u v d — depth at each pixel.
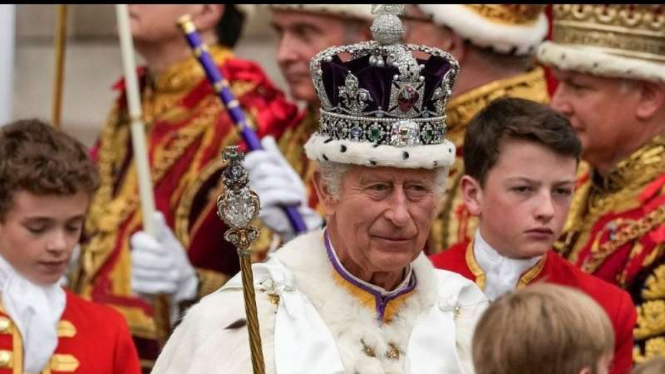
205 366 16.91
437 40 24.67
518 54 24.59
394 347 17.09
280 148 26.72
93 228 26.98
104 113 39.06
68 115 39.09
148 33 26.81
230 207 16.05
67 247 20.00
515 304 15.27
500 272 20.14
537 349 15.03
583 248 22.62
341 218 16.94
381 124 16.75
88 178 19.95
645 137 22.58
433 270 17.59
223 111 26.59
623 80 22.48
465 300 17.77
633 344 21.12
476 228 22.73
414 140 16.73
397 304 17.30
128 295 26.34
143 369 26.05
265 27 38.31
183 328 17.38
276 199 24.77
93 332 20.42
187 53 27.03
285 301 17.03
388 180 16.73
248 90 26.86
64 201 19.81
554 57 22.72
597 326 15.10
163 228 25.77
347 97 16.83
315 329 16.89
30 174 19.59
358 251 16.91
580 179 23.36
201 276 25.98
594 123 22.64
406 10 24.67
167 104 27.05
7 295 19.97
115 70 39.78
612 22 22.39
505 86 24.61
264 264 17.34
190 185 26.34
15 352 19.92
